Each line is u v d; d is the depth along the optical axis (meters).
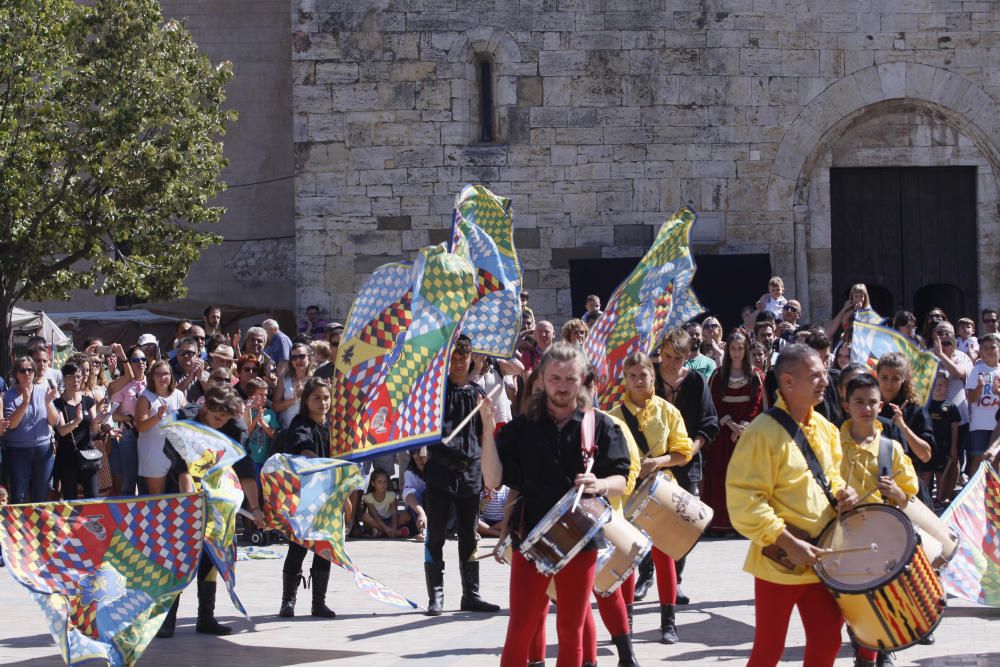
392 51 22.19
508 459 6.57
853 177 22.94
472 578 10.05
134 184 22.80
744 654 8.20
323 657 8.36
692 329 14.98
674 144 22.28
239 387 13.92
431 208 22.27
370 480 14.60
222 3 30.28
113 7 22.88
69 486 14.29
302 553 9.95
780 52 22.33
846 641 8.66
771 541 6.02
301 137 22.27
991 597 8.52
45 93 22.50
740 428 11.43
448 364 8.43
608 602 7.43
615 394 10.08
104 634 7.98
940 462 15.34
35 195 22.48
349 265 22.33
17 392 13.54
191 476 8.85
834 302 22.95
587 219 22.28
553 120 22.27
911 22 22.41
